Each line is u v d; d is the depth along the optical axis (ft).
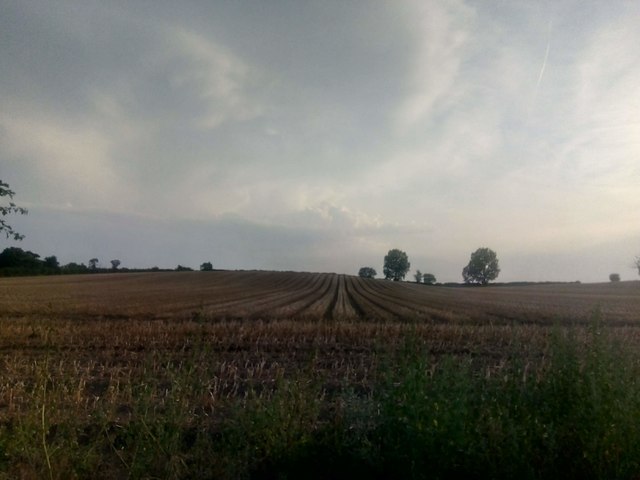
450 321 118.42
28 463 21.39
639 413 21.81
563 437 22.72
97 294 188.14
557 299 205.16
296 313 128.77
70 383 28.66
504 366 42.52
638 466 21.52
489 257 446.60
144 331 82.79
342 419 24.73
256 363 58.95
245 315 122.52
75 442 22.41
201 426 26.48
